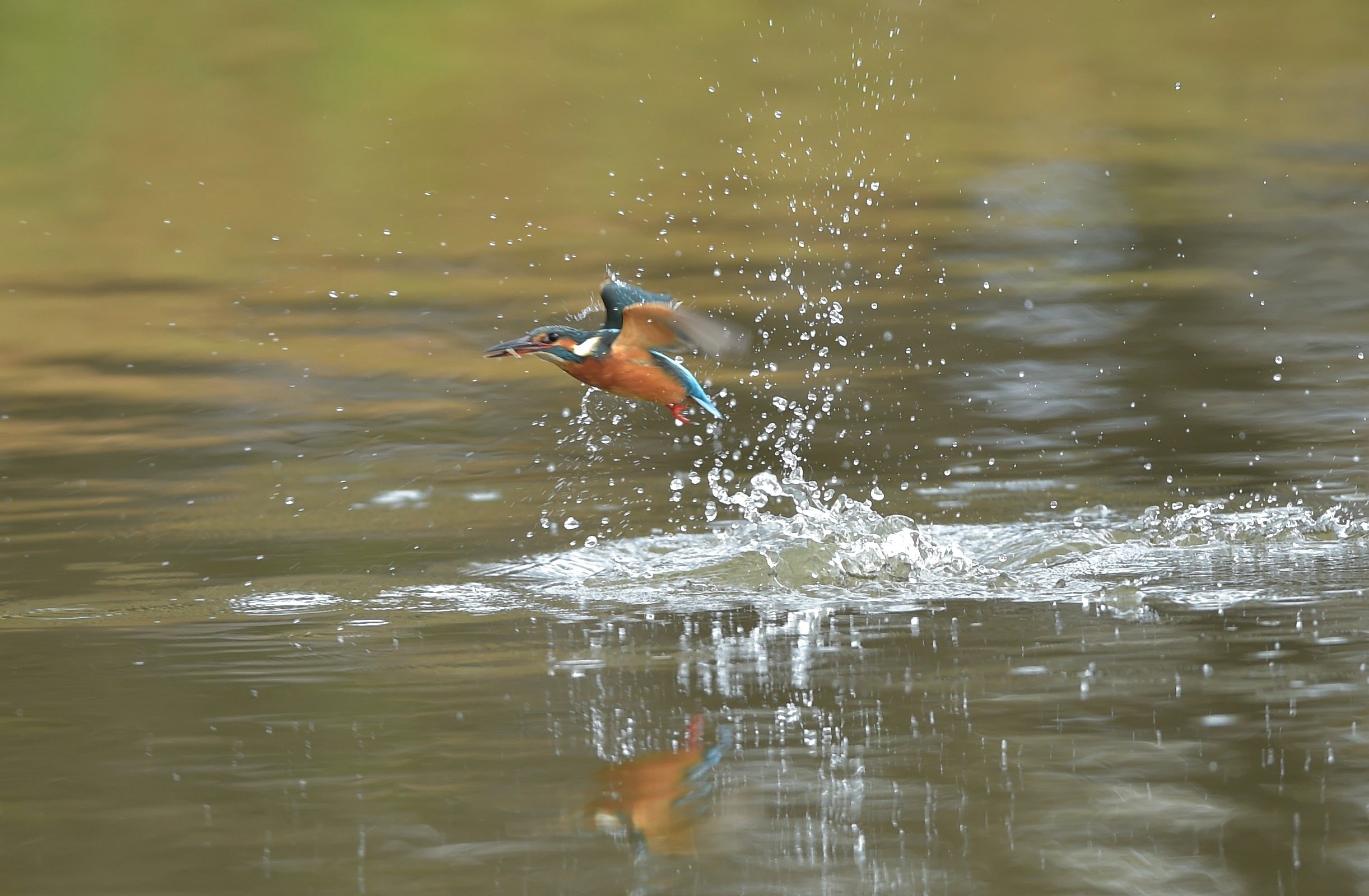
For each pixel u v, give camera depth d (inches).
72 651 334.0
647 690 301.9
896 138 1203.9
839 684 304.3
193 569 402.3
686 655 328.5
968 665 316.5
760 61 1373.0
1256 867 220.1
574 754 267.1
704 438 543.2
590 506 462.0
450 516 453.1
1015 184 1063.0
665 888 216.1
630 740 273.6
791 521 425.1
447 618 360.2
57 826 238.7
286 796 249.9
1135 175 1090.1
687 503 465.4
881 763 261.3
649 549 417.4
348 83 1270.9
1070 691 297.0
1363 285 773.9
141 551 418.6
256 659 327.0
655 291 783.1
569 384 623.8
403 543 426.6
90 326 728.3
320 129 1171.9
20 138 1139.9
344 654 330.6
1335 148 1157.7
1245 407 565.6
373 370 646.5
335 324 726.5
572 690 302.7
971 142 1195.3
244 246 896.3
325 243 901.2
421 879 219.6
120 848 230.4
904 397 592.1
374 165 1088.2
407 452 526.6
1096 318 716.7
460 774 258.8
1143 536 424.5
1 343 698.2
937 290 784.3
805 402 586.9
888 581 390.3
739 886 217.0
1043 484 476.1
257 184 1043.9
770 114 1238.3
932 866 222.1
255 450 530.0
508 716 288.5
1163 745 266.4
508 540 427.8
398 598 377.1
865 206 1003.9
